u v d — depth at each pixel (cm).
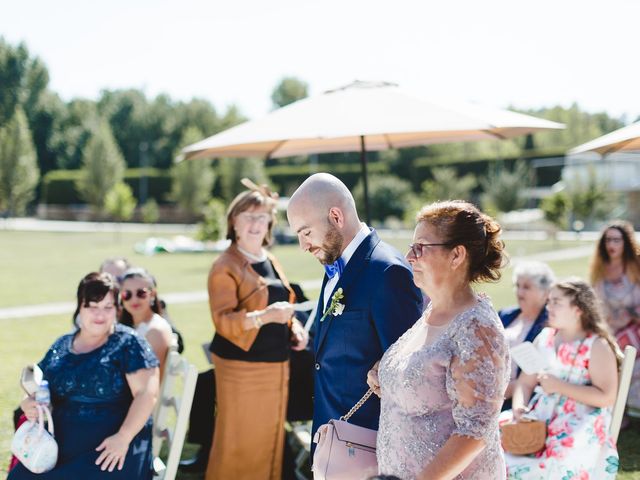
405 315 250
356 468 241
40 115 7400
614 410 338
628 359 335
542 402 370
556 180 4650
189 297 1347
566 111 7406
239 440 389
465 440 189
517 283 446
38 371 320
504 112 455
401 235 3569
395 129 383
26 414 315
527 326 443
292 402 453
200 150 479
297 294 479
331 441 244
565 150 4594
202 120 7875
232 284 391
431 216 212
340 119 405
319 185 265
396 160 5962
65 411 321
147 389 325
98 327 326
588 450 338
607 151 479
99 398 322
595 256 558
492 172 3941
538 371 362
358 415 258
